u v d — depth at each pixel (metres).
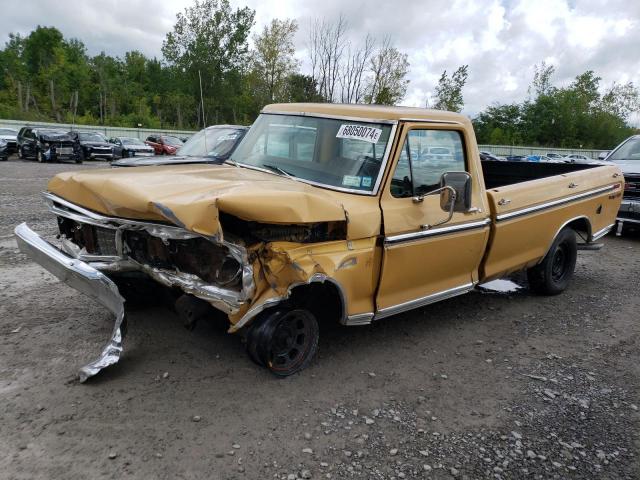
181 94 50.97
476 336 5.08
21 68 64.06
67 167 23.36
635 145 10.84
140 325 4.64
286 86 35.44
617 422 3.68
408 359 4.47
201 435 3.20
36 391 3.55
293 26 36.09
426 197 4.36
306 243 3.61
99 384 3.68
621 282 7.22
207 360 4.11
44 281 5.79
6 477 2.74
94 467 2.86
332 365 4.23
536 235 5.68
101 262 4.06
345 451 3.17
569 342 5.06
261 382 3.86
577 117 73.75
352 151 4.24
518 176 7.55
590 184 6.43
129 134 43.81
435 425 3.52
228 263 3.46
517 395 3.99
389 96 21.34
